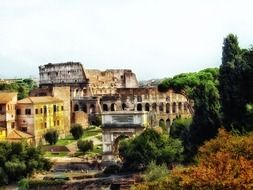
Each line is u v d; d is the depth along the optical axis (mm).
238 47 127250
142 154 135125
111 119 154500
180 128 161875
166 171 104500
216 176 58750
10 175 140250
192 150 124875
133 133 152500
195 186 58844
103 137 155250
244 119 112438
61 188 129500
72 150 191750
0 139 196750
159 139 137000
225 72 122000
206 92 124938
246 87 119688
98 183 127312
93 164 158250
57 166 160000
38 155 146625
